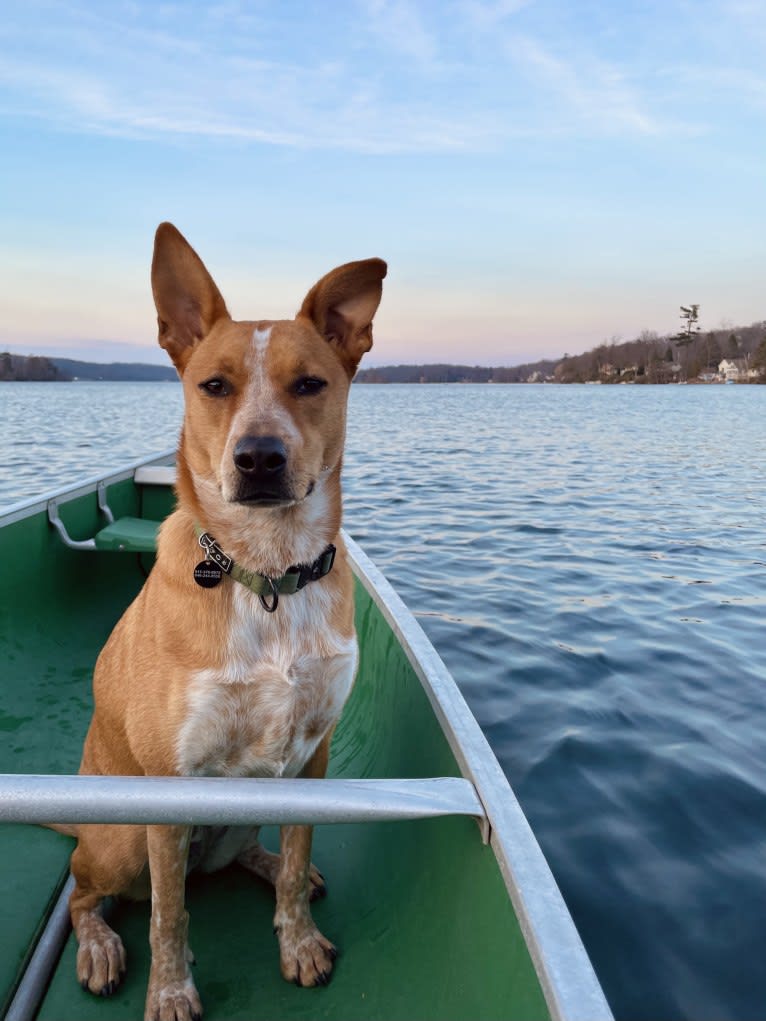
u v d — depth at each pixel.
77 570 1.30
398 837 0.68
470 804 0.48
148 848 0.57
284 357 0.64
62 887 0.71
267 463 0.58
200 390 0.65
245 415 0.61
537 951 0.38
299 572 0.61
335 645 0.62
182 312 0.71
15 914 0.67
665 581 2.20
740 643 1.67
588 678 1.48
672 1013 0.73
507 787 0.50
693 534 2.92
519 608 1.92
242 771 0.63
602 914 0.86
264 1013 0.58
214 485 0.62
